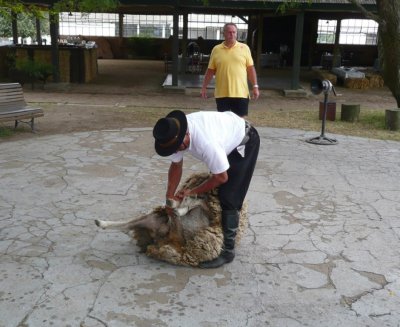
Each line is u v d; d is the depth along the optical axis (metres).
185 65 18.83
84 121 8.88
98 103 11.65
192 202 3.27
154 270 3.26
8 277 3.11
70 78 15.56
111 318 2.71
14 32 19.47
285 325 2.70
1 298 2.87
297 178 5.50
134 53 27.56
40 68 13.85
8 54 15.53
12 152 6.30
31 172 5.41
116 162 5.93
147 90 14.45
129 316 2.74
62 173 5.40
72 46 16.09
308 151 6.86
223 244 3.32
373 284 3.17
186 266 3.31
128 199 4.63
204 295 2.98
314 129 8.61
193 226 3.29
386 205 4.68
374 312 2.85
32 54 15.28
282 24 23.89
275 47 24.27
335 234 3.95
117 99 12.51
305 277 3.23
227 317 2.76
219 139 2.97
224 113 3.18
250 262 3.43
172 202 3.17
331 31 26.38
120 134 7.66
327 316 2.80
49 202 4.49
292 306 2.89
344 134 8.22
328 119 9.55
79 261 3.35
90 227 3.95
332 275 3.27
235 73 6.72
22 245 3.57
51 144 6.82
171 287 3.05
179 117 2.89
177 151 2.96
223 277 3.20
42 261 3.33
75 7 9.68
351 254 3.59
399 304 2.94
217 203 3.28
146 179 5.27
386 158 6.58
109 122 8.87
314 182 5.37
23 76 14.95
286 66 24.00
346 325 2.72
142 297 2.93
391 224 4.19
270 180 5.38
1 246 3.54
